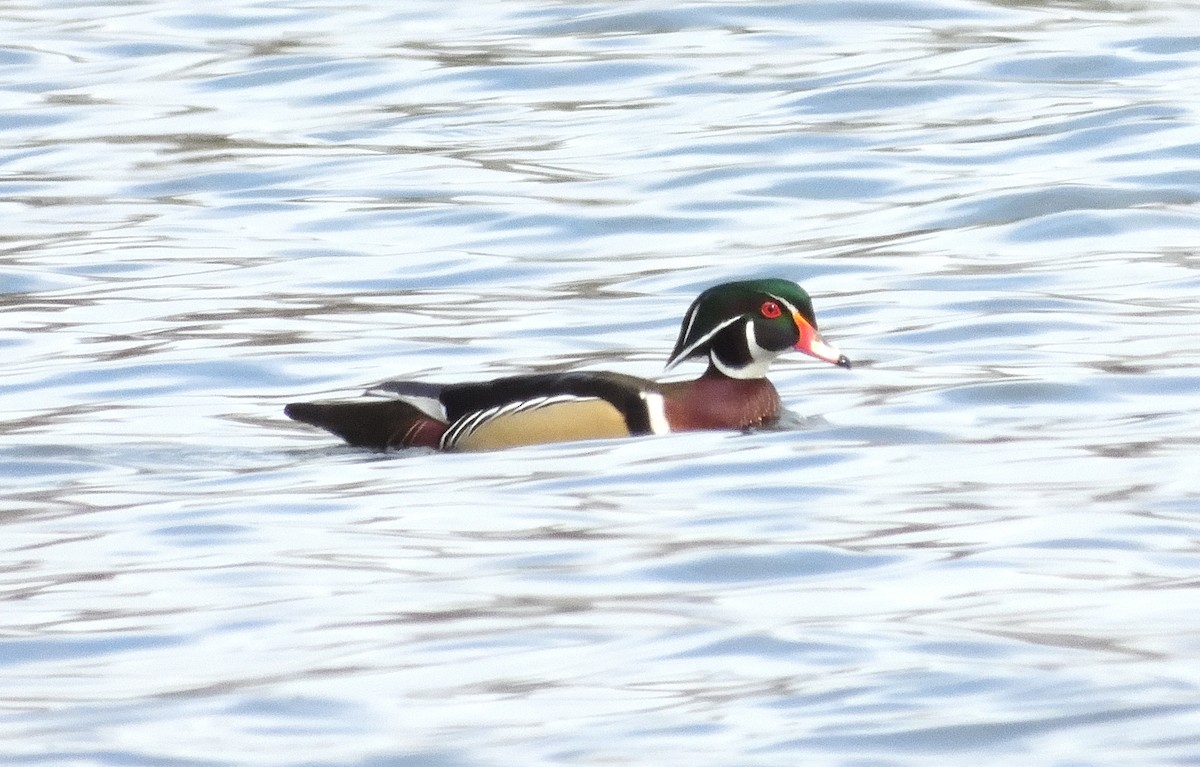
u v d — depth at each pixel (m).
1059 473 13.48
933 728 9.10
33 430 15.41
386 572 11.67
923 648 10.11
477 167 23.92
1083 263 19.89
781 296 15.36
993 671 9.74
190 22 31.62
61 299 19.38
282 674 9.98
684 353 15.52
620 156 24.17
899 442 14.55
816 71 27.70
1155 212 21.34
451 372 17.02
